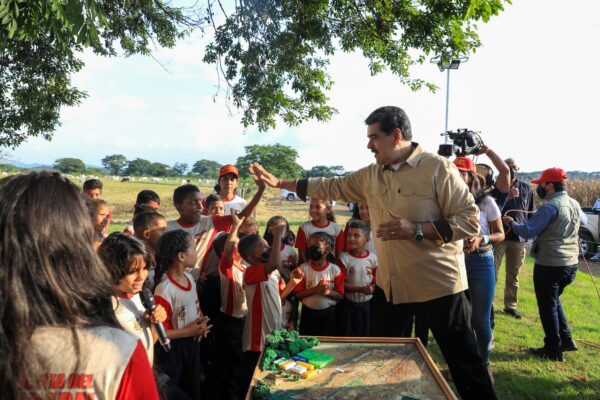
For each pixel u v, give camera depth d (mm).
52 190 970
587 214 10422
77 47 8086
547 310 4402
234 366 3609
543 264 4391
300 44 8508
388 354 2238
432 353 4527
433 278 2795
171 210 21781
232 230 3686
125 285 2195
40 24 3734
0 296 894
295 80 9508
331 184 3301
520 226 4410
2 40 5355
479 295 3623
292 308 4188
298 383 1948
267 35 8156
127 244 2201
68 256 946
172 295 2830
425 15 7410
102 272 1030
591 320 5719
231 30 8055
